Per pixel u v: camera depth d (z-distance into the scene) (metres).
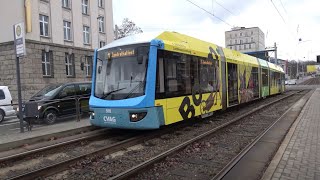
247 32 101.44
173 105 11.41
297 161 7.00
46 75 34.84
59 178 6.80
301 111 17.28
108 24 46.00
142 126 10.34
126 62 10.99
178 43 12.09
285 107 21.41
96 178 6.73
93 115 11.47
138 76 10.63
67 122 14.46
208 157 8.31
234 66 17.88
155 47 10.67
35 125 13.97
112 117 10.84
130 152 9.02
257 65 23.92
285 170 6.36
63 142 10.05
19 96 11.93
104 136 11.65
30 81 32.53
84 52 40.38
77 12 39.66
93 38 42.50
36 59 33.28
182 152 8.76
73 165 7.61
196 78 13.09
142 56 10.69
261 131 12.15
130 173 6.66
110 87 11.16
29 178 6.68
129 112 10.42
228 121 14.71
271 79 30.09
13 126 15.37
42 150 9.09
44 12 34.94
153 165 7.45
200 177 6.73
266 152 8.46
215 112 17.12
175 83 11.59
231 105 17.16
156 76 10.63
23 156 8.55
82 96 15.88
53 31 35.84
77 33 39.56
